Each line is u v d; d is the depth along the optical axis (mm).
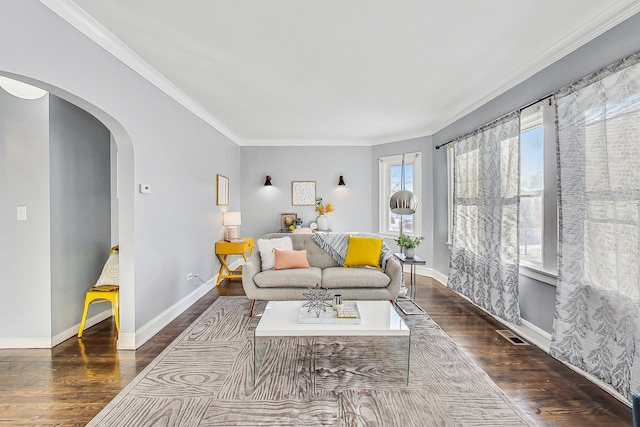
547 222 2465
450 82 3088
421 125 4742
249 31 2184
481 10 1937
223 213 4887
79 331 2717
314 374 2133
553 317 2393
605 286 1879
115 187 3299
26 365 2260
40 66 1758
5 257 2523
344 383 2023
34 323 2529
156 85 2912
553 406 1798
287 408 1775
